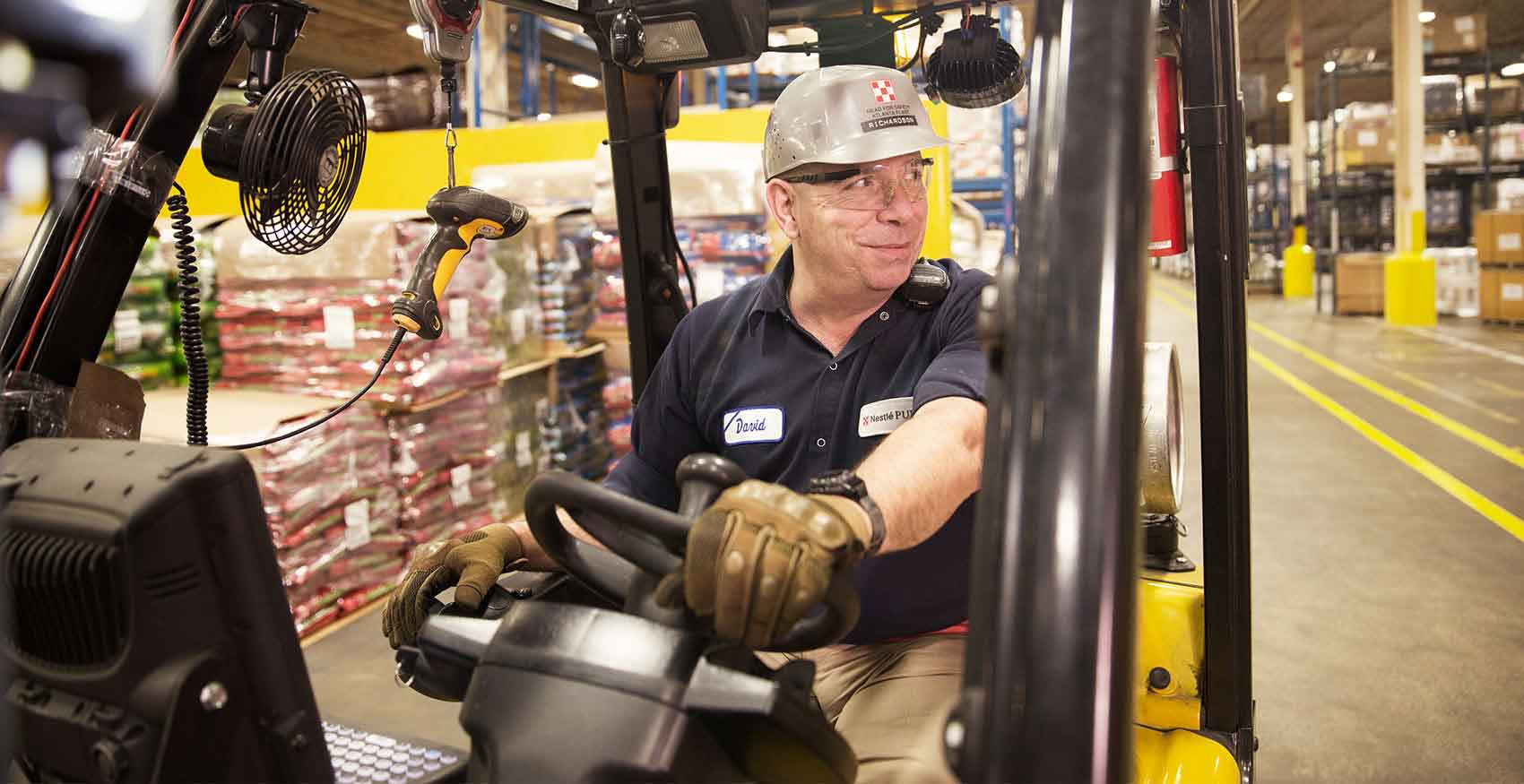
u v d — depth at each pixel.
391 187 6.42
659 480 1.96
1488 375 8.77
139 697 0.79
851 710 1.54
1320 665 3.48
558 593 1.45
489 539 1.42
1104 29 0.71
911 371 1.72
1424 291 12.23
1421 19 12.63
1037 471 0.61
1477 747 2.91
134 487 0.80
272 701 0.85
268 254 3.93
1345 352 10.37
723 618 0.81
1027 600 0.59
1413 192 12.24
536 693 0.87
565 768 0.82
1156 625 1.88
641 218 2.02
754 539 0.81
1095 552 0.59
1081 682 0.57
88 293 1.31
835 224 1.67
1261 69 22.78
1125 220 0.66
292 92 1.33
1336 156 13.98
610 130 1.97
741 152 4.54
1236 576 1.80
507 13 8.26
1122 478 0.61
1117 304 0.64
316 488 3.63
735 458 1.82
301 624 3.68
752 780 0.91
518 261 4.72
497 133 6.19
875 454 1.18
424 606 1.35
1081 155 0.67
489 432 4.55
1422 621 3.82
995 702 0.59
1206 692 1.85
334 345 3.90
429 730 3.10
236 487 0.83
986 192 7.20
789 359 1.79
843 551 0.84
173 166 1.36
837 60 1.96
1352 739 2.99
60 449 0.88
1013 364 0.65
